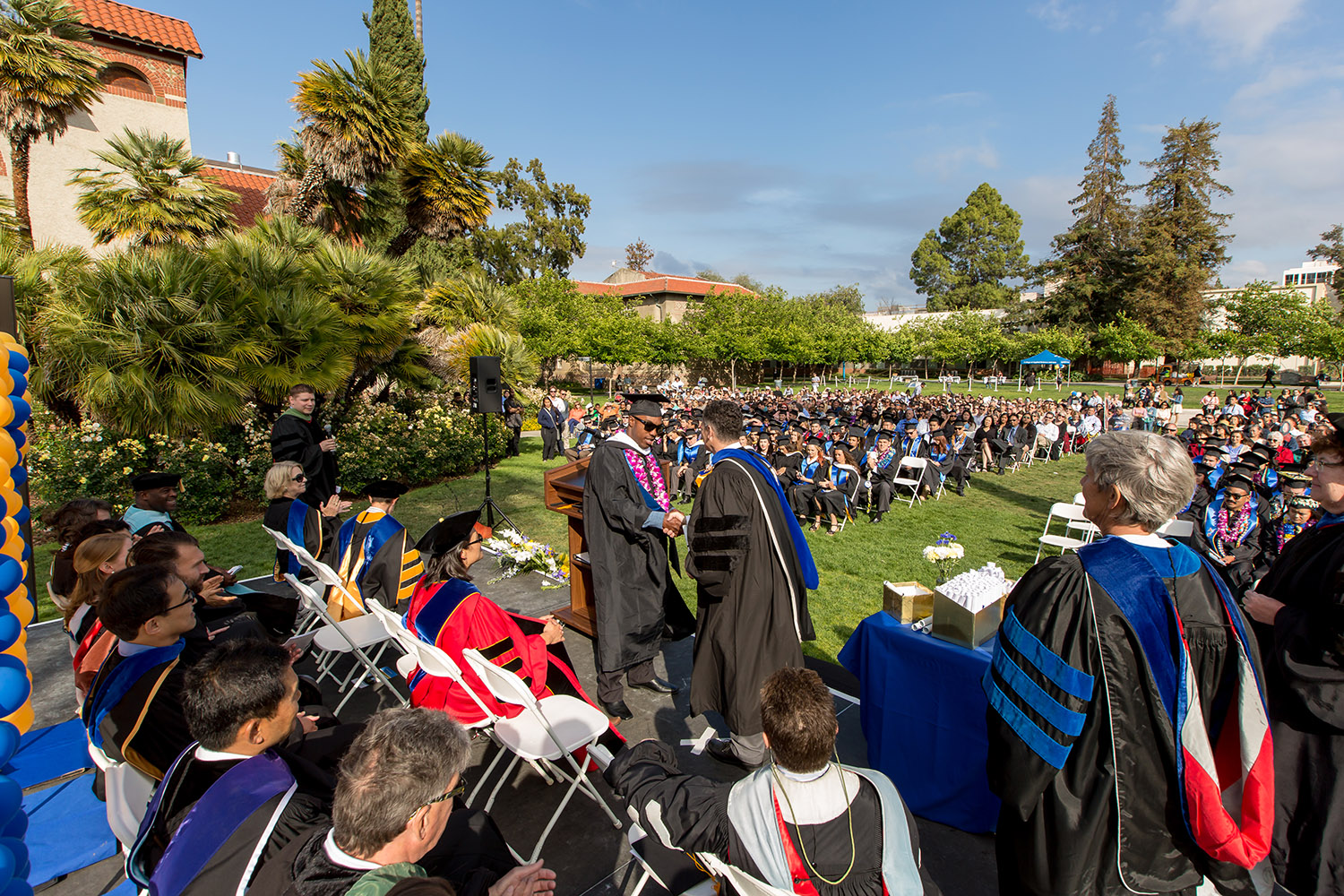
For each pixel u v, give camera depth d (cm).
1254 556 579
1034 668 171
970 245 7644
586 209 4944
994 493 1219
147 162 1273
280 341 959
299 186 1435
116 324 841
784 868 157
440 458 1249
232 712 173
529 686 307
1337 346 3975
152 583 229
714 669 313
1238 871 167
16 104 1235
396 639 323
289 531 502
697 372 5031
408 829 136
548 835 286
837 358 4775
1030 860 173
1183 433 1372
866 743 324
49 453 854
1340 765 196
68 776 324
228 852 147
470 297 1677
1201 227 5006
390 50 2444
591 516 380
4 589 215
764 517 304
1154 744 164
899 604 316
